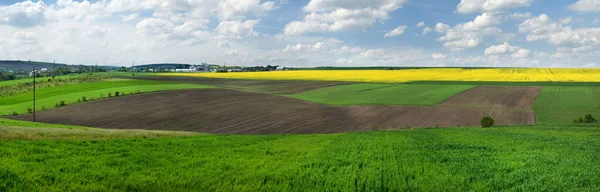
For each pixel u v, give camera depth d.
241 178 18.53
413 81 132.25
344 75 168.38
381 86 116.81
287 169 20.53
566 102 80.69
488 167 20.59
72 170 19.02
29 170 18.55
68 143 25.72
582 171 18.78
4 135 25.47
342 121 66.56
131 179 17.88
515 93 94.88
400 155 25.11
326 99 92.88
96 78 150.75
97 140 27.56
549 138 34.12
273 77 166.00
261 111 76.69
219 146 28.73
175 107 81.44
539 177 17.78
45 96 99.12
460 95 93.81
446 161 22.89
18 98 98.25
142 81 139.00
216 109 79.06
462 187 16.70
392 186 17.05
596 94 89.56
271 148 28.55
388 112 74.31
